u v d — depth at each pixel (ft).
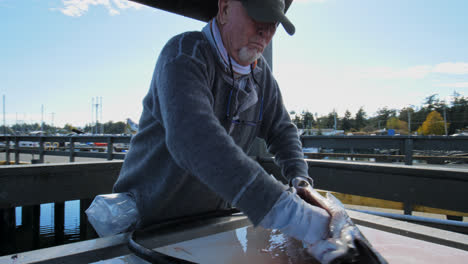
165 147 2.90
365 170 5.68
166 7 4.83
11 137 27.27
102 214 3.03
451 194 4.59
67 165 6.68
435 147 10.50
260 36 2.79
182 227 2.98
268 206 2.01
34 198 6.20
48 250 2.25
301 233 2.12
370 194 5.63
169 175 2.91
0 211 7.59
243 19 2.69
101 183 7.26
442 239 2.67
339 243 1.97
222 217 3.42
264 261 2.24
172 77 2.38
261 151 7.93
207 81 2.77
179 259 1.97
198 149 2.08
